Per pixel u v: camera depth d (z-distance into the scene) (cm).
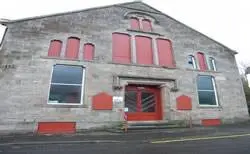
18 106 1159
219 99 1639
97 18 1531
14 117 1138
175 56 1638
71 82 1324
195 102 1551
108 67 1414
